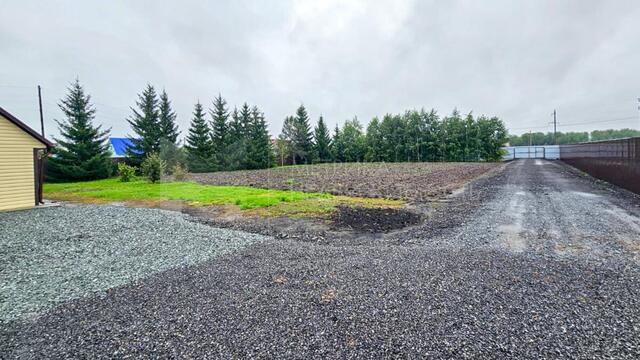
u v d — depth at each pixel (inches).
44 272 186.4
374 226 286.0
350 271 173.9
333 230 276.4
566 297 137.9
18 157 427.2
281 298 142.6
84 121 957.2
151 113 1151.6
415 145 1672.0
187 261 201.8
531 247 211.0
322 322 120.8
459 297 139.1
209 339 110.9
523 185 565.3
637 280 154.9
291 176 856.9
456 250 207.3
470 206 368.8
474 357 97.8
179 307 136.6
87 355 103.3
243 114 1491.1
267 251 217.6
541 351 100.3
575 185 549.6
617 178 527.8
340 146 1825.8
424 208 363.6
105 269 190.2
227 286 158.4
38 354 104.4
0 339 114.4
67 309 138.0
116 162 1064.8
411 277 162.7
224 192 543.8
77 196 558.3
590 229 252.8
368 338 109.5
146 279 172.1
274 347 105.3
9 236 273.6
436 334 111.0
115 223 321.7
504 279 158.1
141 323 123.7
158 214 370.9
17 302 145.7
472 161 1604.3
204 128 1284.4
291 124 1697.8
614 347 101.9
